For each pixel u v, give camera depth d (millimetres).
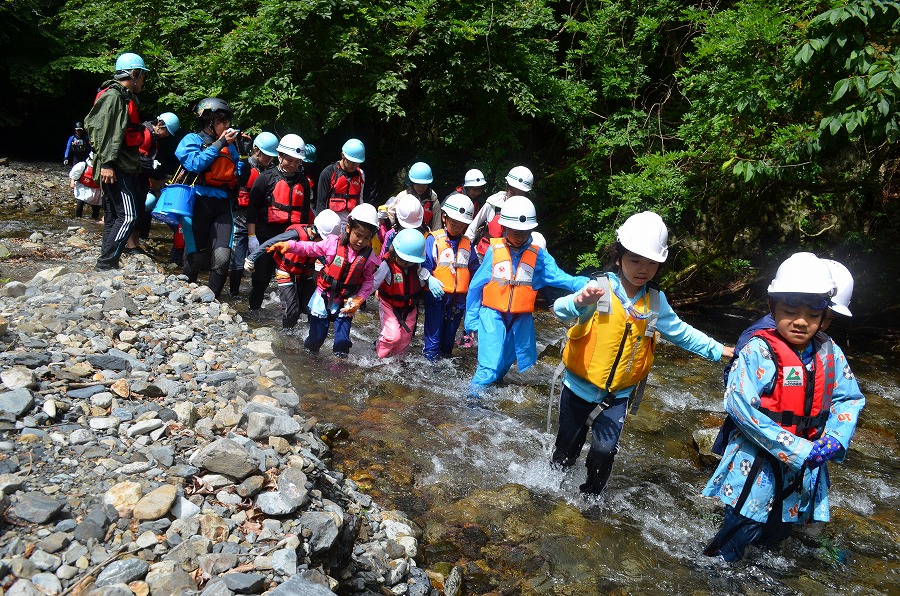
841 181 9445
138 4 12203
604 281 3930
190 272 6969
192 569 2461
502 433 5098
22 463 2797
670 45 11258
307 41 10500
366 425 5031
